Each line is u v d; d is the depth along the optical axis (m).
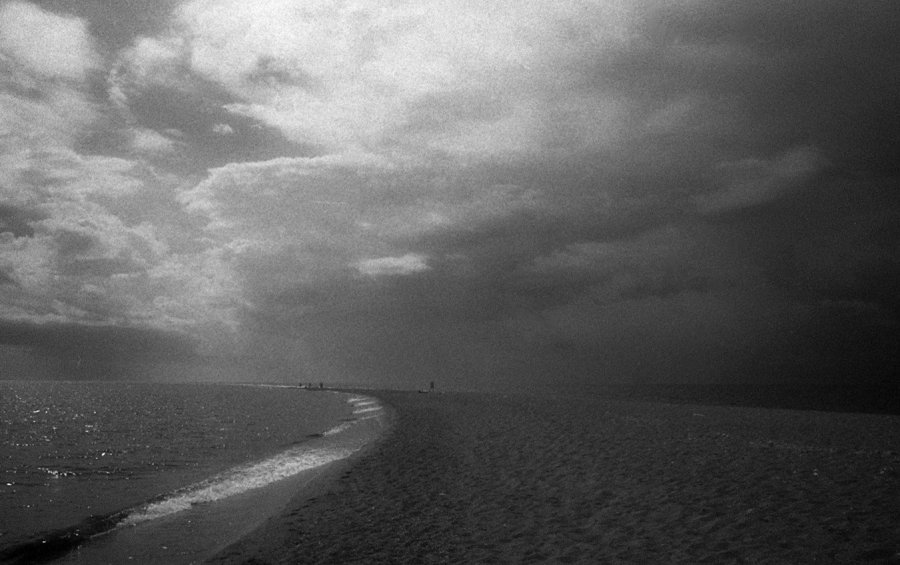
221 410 73.25
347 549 9.90
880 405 64.62
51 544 12.20
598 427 24.33
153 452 31.14
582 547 8.89
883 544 8.27
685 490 12.05
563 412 33.62
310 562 9.43
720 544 8.58
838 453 16.47
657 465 14.95
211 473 22.98
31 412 73.19
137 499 18.28
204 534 12.38
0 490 20.20
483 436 23.09
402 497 13.42
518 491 12.94
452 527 10.62
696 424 25.28
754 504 10.71
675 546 8.62
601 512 10.73
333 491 14.85
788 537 8.75
